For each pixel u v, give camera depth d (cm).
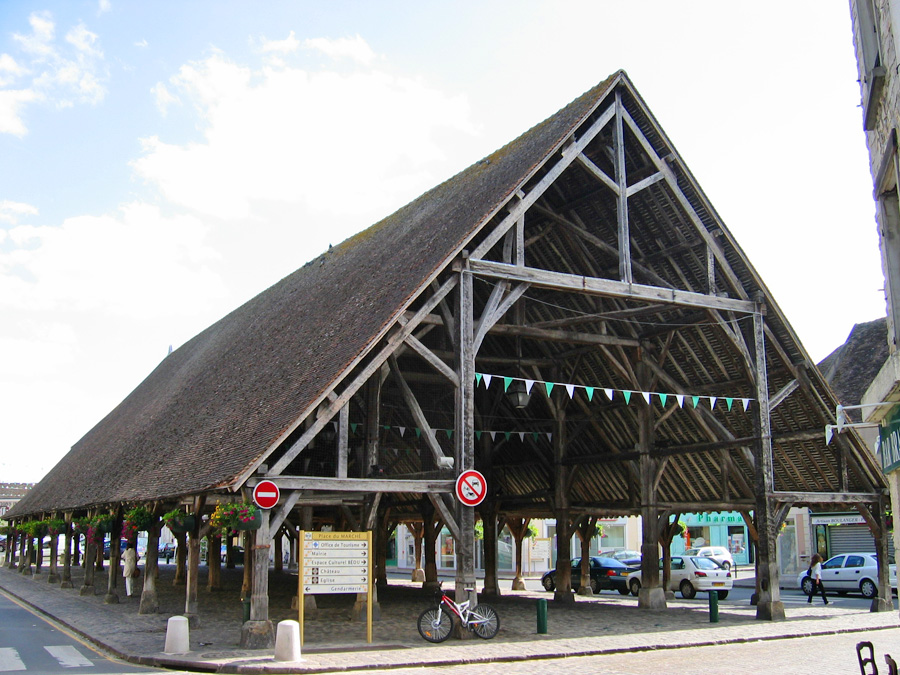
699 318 1853
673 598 2545
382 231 2492
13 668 1170
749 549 5044
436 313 1942
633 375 1975
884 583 1989
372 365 1451
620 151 1739
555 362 2153
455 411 1523
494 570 2522
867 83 859
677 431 2136
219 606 2041
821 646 1427
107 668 1181
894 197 841
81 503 2409
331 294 2211
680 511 2175
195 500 1620
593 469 2339
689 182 1795
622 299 1922
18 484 8325
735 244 1830
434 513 2634
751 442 1845
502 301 1599
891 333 838
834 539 3195
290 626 1220
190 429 2134
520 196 1623
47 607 2088
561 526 2227
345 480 1417
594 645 1380
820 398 1923
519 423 2356
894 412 826
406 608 2012
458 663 1225
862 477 2022
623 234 1719
